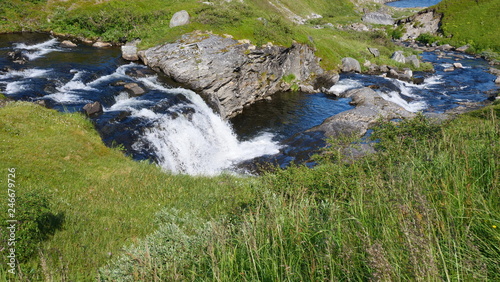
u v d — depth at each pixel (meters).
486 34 63.62
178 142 22.66
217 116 27.70
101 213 11.77
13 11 39.53
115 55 34.03
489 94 37.19
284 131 27.58
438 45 67.38
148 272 5.74
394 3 143.62
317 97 35.69
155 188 14.78
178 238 8.19
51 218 10.20
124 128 20.70
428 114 27.75
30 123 17.97
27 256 8.10
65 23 39.72
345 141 11.77
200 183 15.88
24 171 13.39
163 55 30.31
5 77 24.55
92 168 15.84
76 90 24.28
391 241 4.81
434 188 6.57
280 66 36.09
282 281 4.80
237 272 5.22
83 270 8.01
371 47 54.88
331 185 8.55
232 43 31.34
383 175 7.77
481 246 4.74
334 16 98.12
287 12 83.12
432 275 3.93
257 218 6.25
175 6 44.47
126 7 43.12
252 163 22.61
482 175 6.57
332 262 4.75
